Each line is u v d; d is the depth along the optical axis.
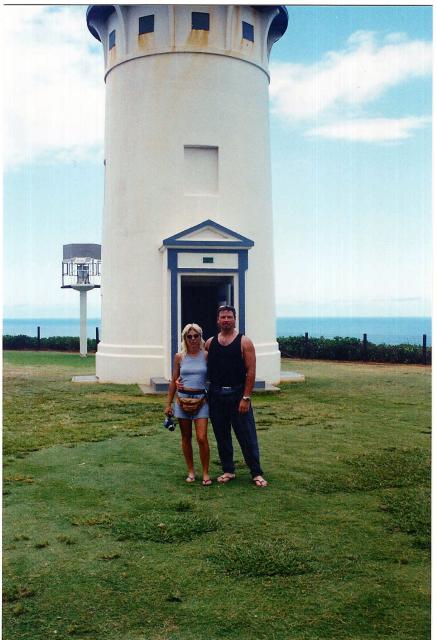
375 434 9.49
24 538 5.30
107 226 16.38
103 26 16.66
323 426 10.10
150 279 15.31
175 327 14.51
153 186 15.29
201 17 15.23
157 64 15.27
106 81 16.72
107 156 16.56
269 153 16.64
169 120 15.23
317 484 6.80
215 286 17.16
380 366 21.92
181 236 14.41
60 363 22.20
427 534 5.38
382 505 6.11
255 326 15.58
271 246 16.33
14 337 31.55
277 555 4.92
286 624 3.99
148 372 15.25
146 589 4.42
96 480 7.02
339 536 5.34
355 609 4.16
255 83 15.98
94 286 25.47
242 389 6.86
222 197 15.38
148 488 6.72
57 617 4.07
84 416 10.94
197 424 6.81
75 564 4.81
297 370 20.08
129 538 5.29
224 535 5.35
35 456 8.11
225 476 6.96
